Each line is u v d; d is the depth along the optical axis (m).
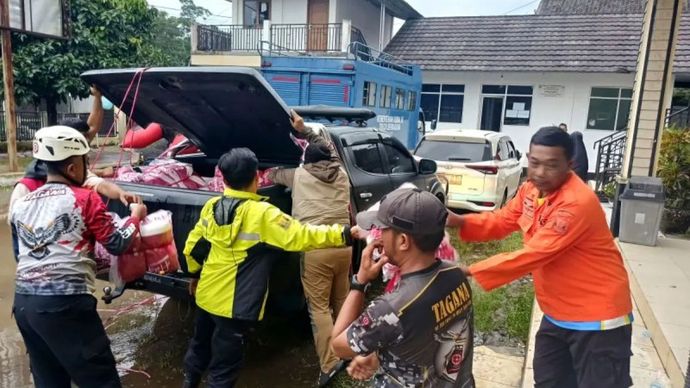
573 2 23.08
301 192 3.48
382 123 12.16
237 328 2.87
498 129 17.48
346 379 3.58
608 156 10.66
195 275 3.08
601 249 2.11
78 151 2.54
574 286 2.15
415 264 1.56
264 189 3.52
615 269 2.13
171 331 4.27
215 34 17.67
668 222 7.09
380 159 5.15
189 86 3.48
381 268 1.71
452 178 8.21
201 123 4.16
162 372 3.64
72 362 2.54
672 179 7.05
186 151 5.07
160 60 16.06
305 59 10.41
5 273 5.39
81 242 2.54
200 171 4.80
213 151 4.67
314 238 2.72
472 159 8.31
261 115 3.70
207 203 2.92
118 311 4.66
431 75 17.80
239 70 3.13
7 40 10.03
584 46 16.70
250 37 18.08
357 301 1.71
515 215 2.42
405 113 13.84
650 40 6.18
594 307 2.13
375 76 11.28
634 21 17.38
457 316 1.58
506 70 16.45
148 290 3.45
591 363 2.18
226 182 2.83
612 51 16.17
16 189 3.01
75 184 2.61
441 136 8.69
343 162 4.41
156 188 3.48
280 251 2.96
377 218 1.59
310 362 3.84
